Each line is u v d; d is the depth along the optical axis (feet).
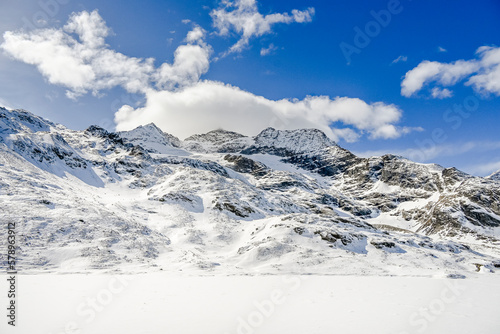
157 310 73.36
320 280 140.97
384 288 115.96
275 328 59.16
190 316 67.87
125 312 71.10
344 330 57.77
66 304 78.02
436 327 60.44
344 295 98.48
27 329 57.47
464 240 510.99
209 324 61.67
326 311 73.87
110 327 59.00
